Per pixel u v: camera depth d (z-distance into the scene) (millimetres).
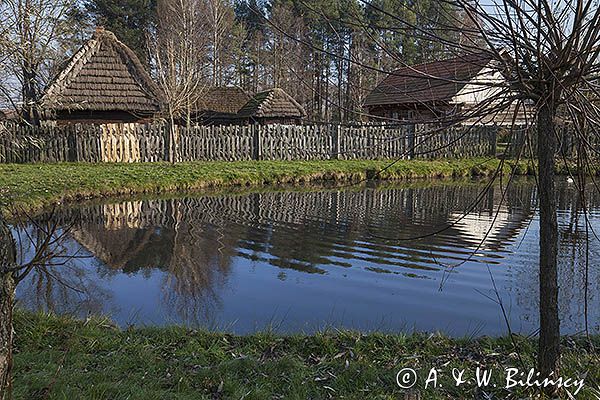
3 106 10195
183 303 6297
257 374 4105
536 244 9281
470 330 5535
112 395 3672
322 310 6094
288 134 20266
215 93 26688
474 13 2941
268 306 6223
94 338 4727
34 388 3719
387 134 20422
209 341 4746
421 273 7539
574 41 2887
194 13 22812
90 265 7824
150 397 3650
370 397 3740
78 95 18734
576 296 6543
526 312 6086
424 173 19094
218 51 26391
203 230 10188
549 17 2859
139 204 12805
